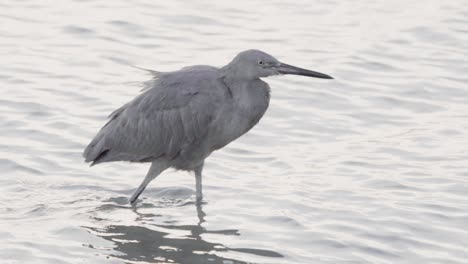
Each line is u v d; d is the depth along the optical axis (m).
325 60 19.97
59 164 15.23
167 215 13.59
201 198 14.16
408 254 12.33
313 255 12.26
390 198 14.08
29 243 12.36
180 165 14.41
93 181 14.74
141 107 14.38
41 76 18.73
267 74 14.07
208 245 12.54
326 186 14.56
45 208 13.59
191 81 14.25
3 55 19.61
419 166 15.32
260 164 15.55
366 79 19.19
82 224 13.13
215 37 21.08
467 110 17.91
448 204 13.85
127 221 13.31
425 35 21.34
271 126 17.08
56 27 21.27
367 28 21.70
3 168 14.91
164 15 22.23
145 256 12.19
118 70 19.23
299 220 13.30
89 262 11.91
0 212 13.38
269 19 22.22
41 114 17.02
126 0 23.14
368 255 12.27
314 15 22.56
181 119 14.14
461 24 21.89
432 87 18.89
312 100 18.25
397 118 17.56
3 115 16.88
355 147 16.20
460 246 12.55
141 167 15.46
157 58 19.88
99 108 17.42
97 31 21.12
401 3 23.27
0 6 22.33
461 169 15.15
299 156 15.84
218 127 14.17
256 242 12.64
